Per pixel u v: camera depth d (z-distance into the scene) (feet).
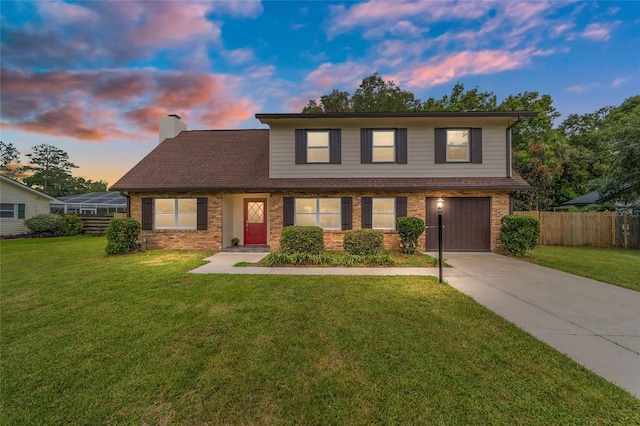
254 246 38.52
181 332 11.21
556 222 38.73
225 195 36.52
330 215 34.17
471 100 68.39
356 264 25.17
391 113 31.65
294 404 7.00
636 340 10.47
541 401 7.04
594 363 8.82
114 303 14.74
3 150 133.28
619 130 39.11
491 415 6.56
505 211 32.45
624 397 7.12
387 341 10.35
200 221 35.27
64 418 6.57
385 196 33.40
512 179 32.78
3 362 8.96
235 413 6.70
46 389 7.61
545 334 11.00
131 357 9.27
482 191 32.60
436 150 33.55
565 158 61.05
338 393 7.39
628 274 21.38
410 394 7.34
